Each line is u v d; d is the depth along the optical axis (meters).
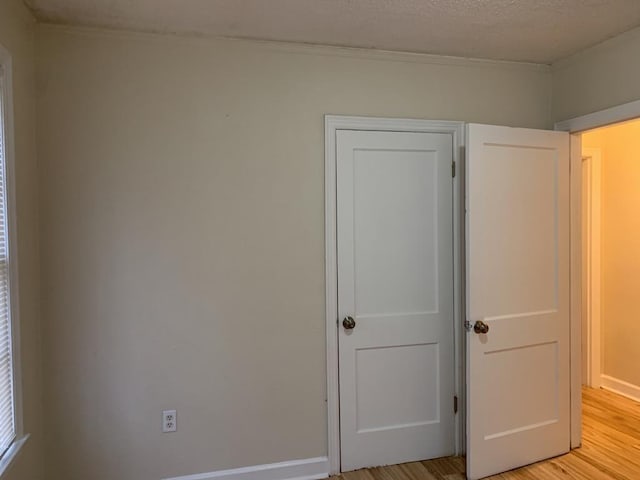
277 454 2.37
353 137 2.43
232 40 2.24
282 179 2.34
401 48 2.41
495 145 2.40
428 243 2.55
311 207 2.38
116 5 1.89
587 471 2.45
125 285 2.17
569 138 2.64
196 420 2.27
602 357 3.64
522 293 2.50
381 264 2.49
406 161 2.51
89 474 2.16
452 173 2.58
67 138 2.09
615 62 2.33
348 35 2.22
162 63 2.19
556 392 2.63
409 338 2.53
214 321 2.28
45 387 2.10
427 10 1.96
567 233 2.65
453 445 2.63
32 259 2.00
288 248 2.36
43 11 1.94
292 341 2.37
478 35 2.25
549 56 2.57
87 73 2.10
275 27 2.12
